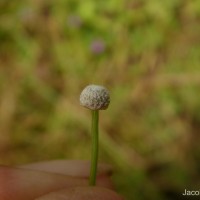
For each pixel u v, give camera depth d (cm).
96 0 32
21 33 31
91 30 31
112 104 27
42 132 27
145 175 25
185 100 27
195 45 29
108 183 15
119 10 31
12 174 13
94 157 11
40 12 32
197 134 26
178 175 25
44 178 13
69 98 28
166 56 29
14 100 28
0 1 32
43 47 31
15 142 27
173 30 30
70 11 32
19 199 13
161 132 26
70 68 30
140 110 27
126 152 25
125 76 29
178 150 26
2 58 30
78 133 27
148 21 31
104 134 26
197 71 28
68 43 31
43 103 28
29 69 30
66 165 15
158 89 28
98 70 29
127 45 30
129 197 24
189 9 31
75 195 11
